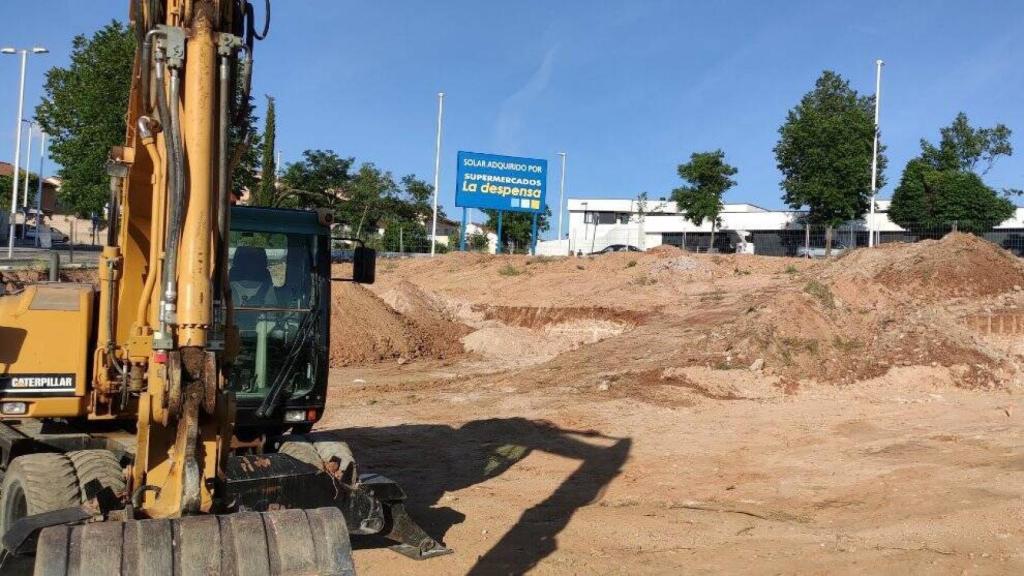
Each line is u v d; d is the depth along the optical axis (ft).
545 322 91.66
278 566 13.98
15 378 22.57
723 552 24.76
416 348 83.82
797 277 81.61
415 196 197.77
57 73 116.98
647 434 42.04
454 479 35.09
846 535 25.72
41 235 188.65
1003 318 61.00
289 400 25.40
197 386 14.42
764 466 35.17
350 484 22.97
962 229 126.93
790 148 128.36
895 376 49.67
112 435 24.56
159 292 16.03
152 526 13.71
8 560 18.31
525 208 146.72
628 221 241.14
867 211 132.05
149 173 20.22
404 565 24.03
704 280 93.71
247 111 16.40
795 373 51.24
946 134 146.20
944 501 28.14
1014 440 36.14
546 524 28.17
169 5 16.34
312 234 25.93
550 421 45.47
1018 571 21.79
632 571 23.49
